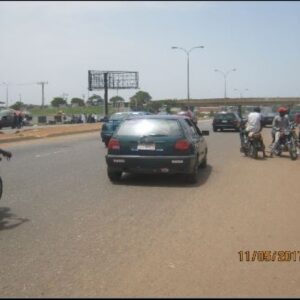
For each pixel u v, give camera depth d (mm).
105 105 98125
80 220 8367
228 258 6297
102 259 6258
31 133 35688
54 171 14625
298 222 8227
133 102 131375
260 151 19438
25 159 18172
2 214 8820
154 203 9828
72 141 29453
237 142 27484
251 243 6977
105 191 11195
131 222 8219
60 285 5387
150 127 12203
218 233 7512
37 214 8820
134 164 12117
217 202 9938
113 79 101312
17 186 11820
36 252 6570
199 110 169000
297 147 19906
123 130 12391
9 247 6805
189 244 6914
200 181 12781
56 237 7301
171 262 6133
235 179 13156
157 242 7016
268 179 13164
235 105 139250
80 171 14625
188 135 12406
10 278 5617
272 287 5328
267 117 46562
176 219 8430
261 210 9172
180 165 11898
